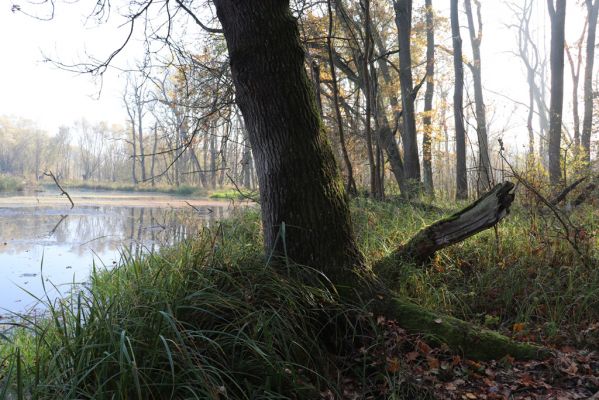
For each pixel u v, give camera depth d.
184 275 3.85
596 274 5.12
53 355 3.10
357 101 10.94
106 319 3.28
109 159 84.75
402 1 14.52
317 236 4.16
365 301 4.20
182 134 8.42
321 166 4.25
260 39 4.01
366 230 6.38
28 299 7.49
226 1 4.07
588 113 21.25
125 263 5.62
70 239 13.65
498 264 5.65
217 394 2.92
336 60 11.87
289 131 4.12
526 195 7.27
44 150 84.56
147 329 3.22
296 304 3.80
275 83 4.05
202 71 8.28
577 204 8.52
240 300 3.63
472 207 5.09
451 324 4.10
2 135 82.56
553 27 16.83
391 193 12.04
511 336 4.41
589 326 4.50
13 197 33.62
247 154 8.96
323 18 10.35
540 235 6.11
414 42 19.06
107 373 2.95
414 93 13.84
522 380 3.64
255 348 3.19
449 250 6.02
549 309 4.76
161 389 3.00
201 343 3.37
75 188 56.56
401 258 5.31
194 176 51.25
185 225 10.98
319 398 3.38
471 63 24.22
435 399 3.44
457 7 16.70
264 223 4.32
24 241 13.27
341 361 3.86
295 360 3.58
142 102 8.34
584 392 3.52
